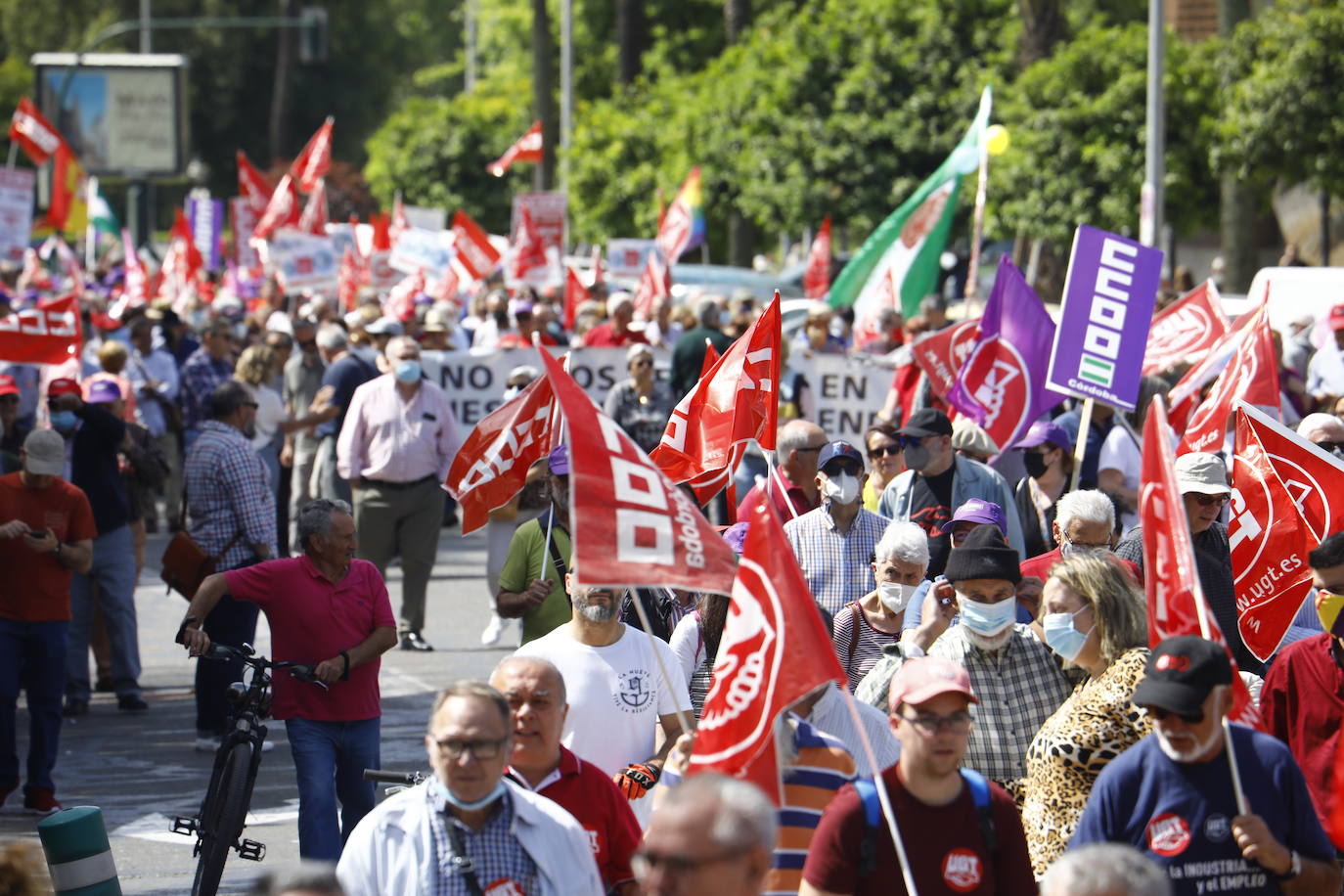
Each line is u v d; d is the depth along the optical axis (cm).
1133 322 2583
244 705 2064
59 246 10856
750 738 1314
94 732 3000
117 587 3153
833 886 1255
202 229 10544
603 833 1434
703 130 8819
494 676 1432
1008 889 1266
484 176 13438
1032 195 6994
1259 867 1284
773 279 8025
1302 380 4156
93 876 1719
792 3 9719
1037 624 1697
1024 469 2986
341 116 19850
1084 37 7162
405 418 3547
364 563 2123
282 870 1097
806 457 2556
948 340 3247
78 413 3092
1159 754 1303
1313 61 6331
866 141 8006
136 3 19188
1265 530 2123
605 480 1329
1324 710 1677
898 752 1559
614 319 4872
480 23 19025
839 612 2044
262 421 4303
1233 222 7119
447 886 1278
